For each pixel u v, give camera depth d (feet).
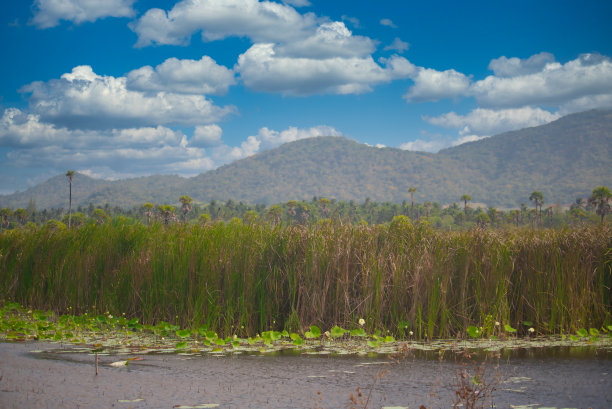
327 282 22.07
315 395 13.35
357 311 21.86
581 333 20.99
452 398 13.07
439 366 16.61
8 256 31.24
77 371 15.74
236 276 22.47
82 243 28.99
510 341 20.90
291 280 22.54
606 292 23.50
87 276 27.09
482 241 23.68
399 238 24.18
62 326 23.67
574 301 22.47
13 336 21.83
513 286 23.39
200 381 14.73
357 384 14.47
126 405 12.36
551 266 23.00
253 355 18.40
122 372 15.72
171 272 23.81
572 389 13.88
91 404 12.42
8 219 258.16
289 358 17.94
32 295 28.71
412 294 22.11
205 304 22.49
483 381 13.78
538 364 16.78
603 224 25.93
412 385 14.38
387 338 20.15
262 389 13.84
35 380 14.60
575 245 23.66
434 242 23.81
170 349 19.51
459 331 21.24
